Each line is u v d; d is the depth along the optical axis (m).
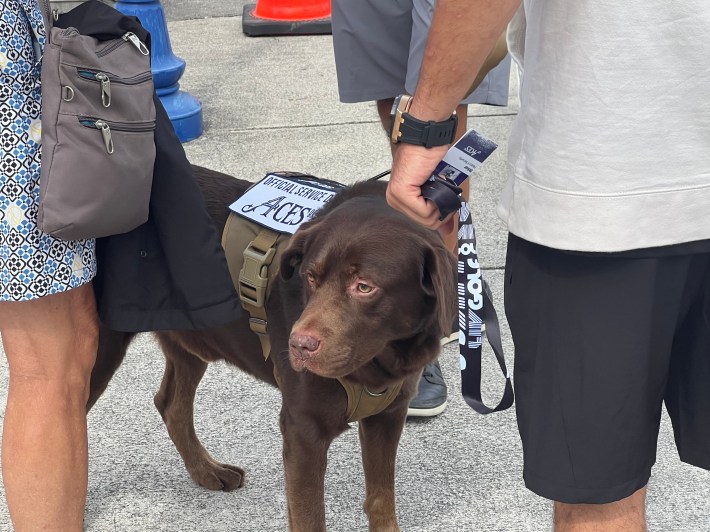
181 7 9.87
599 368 1.78
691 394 1.92
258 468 3.19
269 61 7.85
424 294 2.35
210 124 6.44
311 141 6.08
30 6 2.03
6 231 2.09
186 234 2.34
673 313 1.79
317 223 2.41
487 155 1.94
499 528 2.87
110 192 2.11
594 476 1.84
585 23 1.61
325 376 2.30
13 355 2.30
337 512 2.94
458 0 1.62
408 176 1.86
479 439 3.32
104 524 2.91
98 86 2.07
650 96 1.62
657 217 1.68
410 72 3.51
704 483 3.05
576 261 1.75
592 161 1.66
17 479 2.34
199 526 2.90
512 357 3.83
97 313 2.46
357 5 3.65
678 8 1.58
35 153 2.08
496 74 3.62
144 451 3.29
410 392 2.61
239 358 2.86
